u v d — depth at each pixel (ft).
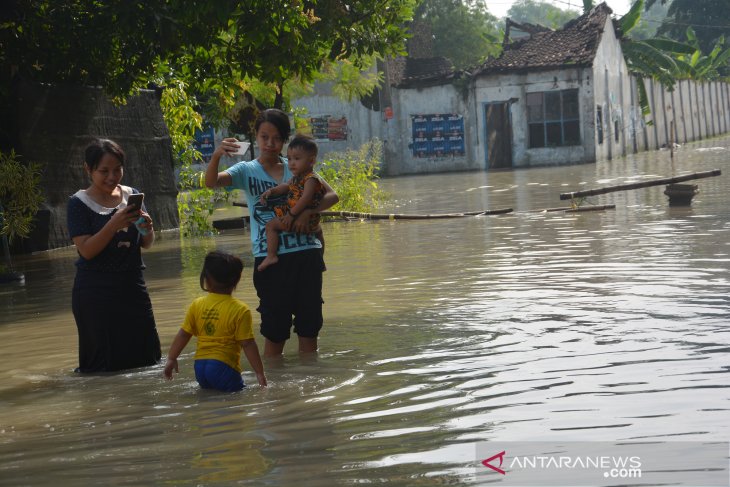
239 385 18.04
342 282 31.78
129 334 20.72
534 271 31.78
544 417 14.97
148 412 16.72
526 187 81.92
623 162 119.14
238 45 48.03
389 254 39.19
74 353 22.93
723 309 23.31
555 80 127.24
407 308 26.11
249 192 21.50
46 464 13.96
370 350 21.02
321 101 132.46
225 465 13.33
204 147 117.29
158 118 59.16
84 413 16.97
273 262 20.81
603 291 26.99
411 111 134.21
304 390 17.65
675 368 17.65
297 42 45.80
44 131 50.11
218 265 18.38
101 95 54.24
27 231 41.45
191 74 51.80
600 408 15.29
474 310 25.17
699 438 13.53
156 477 13.00
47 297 32.99
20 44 49.39
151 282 34.65
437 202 70.38
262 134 21.52
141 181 57.06
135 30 44.19
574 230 44.45
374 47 51.72
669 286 27.20
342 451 13.71
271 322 21.02
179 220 61.00
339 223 56.03
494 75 130.21
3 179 40.27
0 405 17.98
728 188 63.21
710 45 212.02
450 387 17.20
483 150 132.05
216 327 18.19
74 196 20.92
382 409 15.97
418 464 12.97
